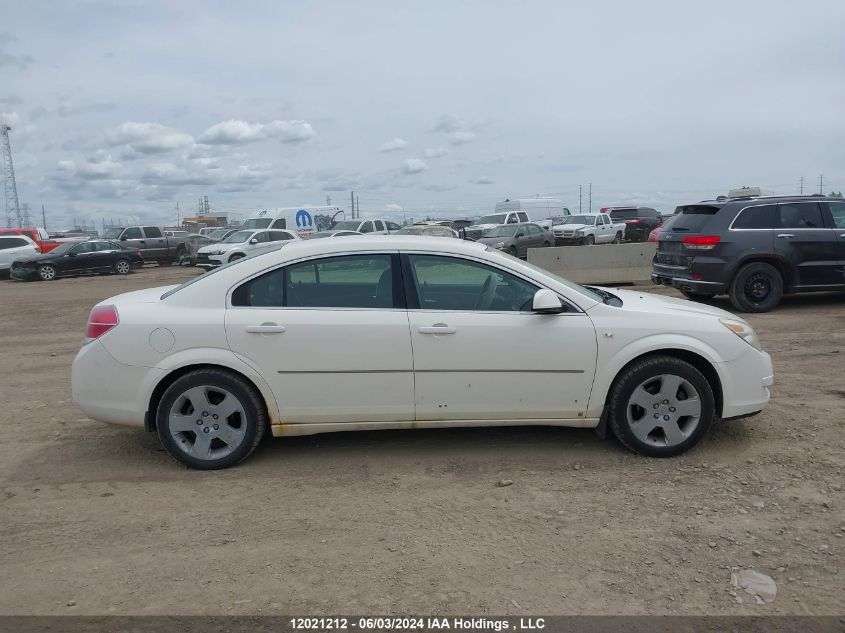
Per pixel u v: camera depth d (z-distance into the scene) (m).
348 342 4.42
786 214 10.48
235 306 4.49
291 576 3.25
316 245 4.62
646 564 3.29
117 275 25.69
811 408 5.59
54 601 3.08
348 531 3.69
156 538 3.65
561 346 4.49
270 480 4.38
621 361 4.51
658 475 4.34
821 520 3.66
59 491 4.28
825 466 4.38
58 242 30.22
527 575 3.22
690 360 4.70
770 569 3.21
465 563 3.34
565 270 14.93
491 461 4.63
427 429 5.30
